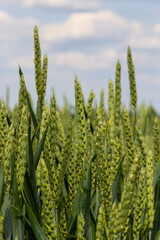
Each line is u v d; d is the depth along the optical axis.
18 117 1.00
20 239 0.96
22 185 0.95
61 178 0.97
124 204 0.91
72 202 1.02
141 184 0.98
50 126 0.97
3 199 0.94
